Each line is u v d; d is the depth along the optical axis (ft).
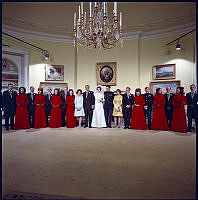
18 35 23.29
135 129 18.80
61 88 25.54
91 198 5.28
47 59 25.25
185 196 5.40
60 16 21.26
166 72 22.79
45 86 24.85
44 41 25.21
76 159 8.92
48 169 7.58
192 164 8.21
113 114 20.03
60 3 18.67
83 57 25.89
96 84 25.45
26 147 11.24
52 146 11.50
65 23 22.94
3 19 20.92
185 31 21.53
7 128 18.17
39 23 22.62
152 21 21.84
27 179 6.59
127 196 5.40
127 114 19.36
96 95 20.33
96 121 19.95
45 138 14.03
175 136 15.02
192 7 18.76
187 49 21.39
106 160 8.77
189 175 6.97
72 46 26.30
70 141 12.96
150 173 7.17
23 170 7.47
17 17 21.01
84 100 20.22
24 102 18.94
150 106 19.42
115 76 24.72
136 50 24.14
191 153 9.97
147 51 24.31
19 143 12.33
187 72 21.31
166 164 8.21
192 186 6.05
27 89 23.72
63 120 21.17
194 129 18.97
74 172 7.26
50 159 8.91
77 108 19.89
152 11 19.88
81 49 25.96
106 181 6.44
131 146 11.53
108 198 5.28
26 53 23.76
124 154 9.78
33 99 19.86
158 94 18.60
